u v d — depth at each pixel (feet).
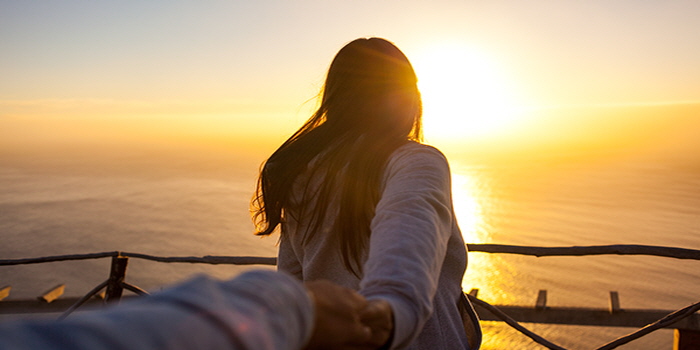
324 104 3.28
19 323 0.61
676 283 160.15
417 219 1.94
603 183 460.55
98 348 0.61
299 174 3.20
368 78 3.12
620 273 173.88
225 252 262.67
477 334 2.99
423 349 2.75
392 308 1.50
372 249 1.88
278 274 1.03
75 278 201.77
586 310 11.98
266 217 3.52
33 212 376.07
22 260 12.47
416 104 3.24
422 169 2.37
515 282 165.68
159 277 194.49
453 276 2.95
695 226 275.59
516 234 263.90
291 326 0.94
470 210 332.80
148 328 0.69
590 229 272.72
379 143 2.95
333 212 3.05
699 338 9.84
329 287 1.29
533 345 90.68
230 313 0.80
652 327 7.34
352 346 1.27
